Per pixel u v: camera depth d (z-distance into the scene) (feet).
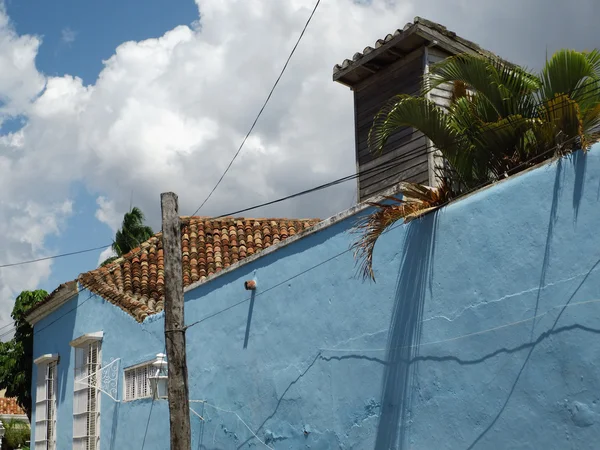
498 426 25.21
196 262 52.03
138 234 99.35
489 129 27.71
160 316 44.01
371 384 30.42
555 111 25.98
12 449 120.37
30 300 76.74
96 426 49.11
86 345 51.72
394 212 29.40
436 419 27.43
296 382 34.40
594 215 23.26
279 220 58.65
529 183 25.31
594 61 26.99
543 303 24.32
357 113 39.70
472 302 26.66
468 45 37.78
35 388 60.95
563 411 23.34
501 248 25.91
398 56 37.76
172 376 32.37
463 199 27.58
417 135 35.83
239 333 38.52
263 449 35.99
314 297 33.99
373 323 30.73
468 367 26.50
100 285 51.03
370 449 30.04
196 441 40.63
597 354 22.61
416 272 29.07
